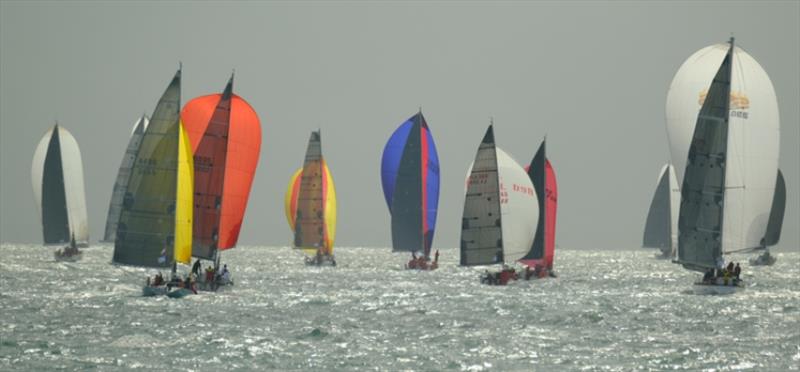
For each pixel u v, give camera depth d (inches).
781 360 6948.8
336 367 6594.5
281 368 6550.2
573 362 6850.4
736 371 6574.8
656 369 6624.0
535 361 6875.0
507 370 6560.0
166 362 6697.8
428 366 6658.5
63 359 6766.7
